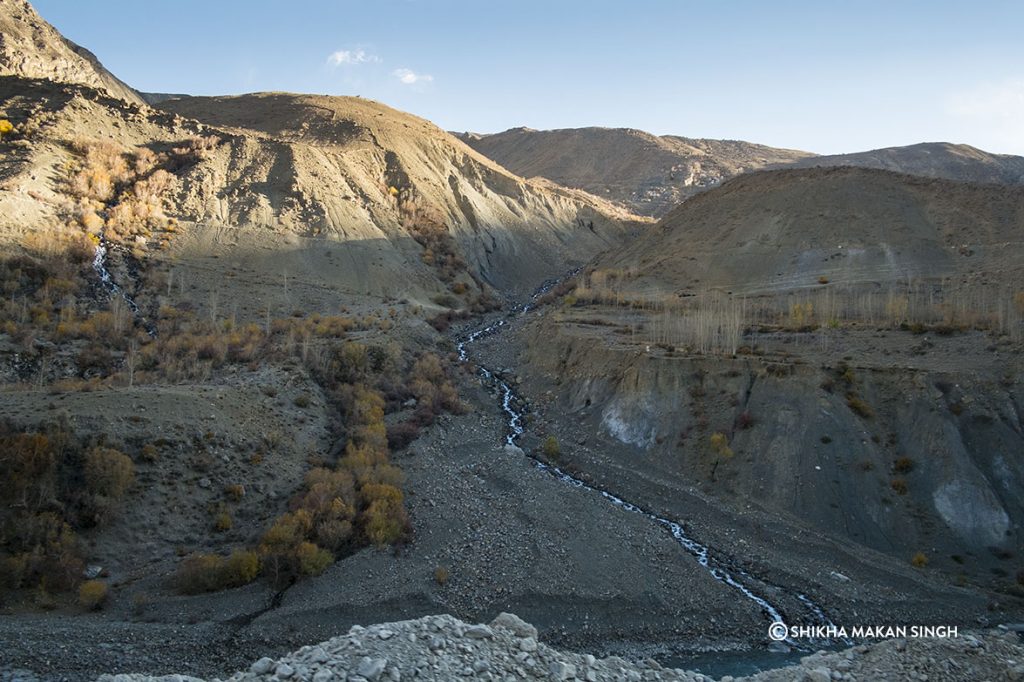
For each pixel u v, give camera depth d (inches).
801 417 2434.8
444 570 1825.8
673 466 2507.4
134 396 2176.4
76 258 3491.6
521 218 6471.5
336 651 834.2
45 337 2866.6
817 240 4320.9
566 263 6186.0
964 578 1972.2
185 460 2060.8
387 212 5265.8
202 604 1678.2
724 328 3048.7
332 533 1894.7
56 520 1756.9
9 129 4335.6
